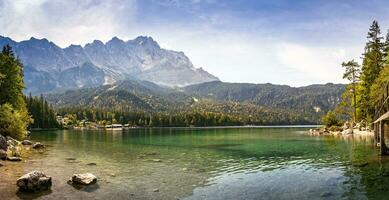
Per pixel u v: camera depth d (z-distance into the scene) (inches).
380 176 1304.1
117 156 2134.6
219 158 2028.8
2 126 2817.4
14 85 3587.6
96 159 1969.7
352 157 1859.0
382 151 1845.5
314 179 1322.6
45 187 1183.6
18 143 2591.0
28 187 1133.1
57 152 2325.3
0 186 1194.6
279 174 1457.9
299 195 1090.7
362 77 3870.6
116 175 1455.5
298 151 2295.8
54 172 1496.1
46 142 3366.1
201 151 2464.3
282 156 2049.7
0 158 1775.3
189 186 1250.6
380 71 3503.9
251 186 1238.9
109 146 2920.8
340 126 4709.6
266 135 4603.8
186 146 2925.7
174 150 2549.2
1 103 3459.6
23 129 2982.3
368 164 1588.3
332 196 1061.1
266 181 1320.1
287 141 3272.6
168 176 1440.7
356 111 4170.8
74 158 1998.0
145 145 3048.7
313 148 2449.6
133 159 1985.7
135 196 1107.9
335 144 2691.9
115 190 1181.7
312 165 1656.0
